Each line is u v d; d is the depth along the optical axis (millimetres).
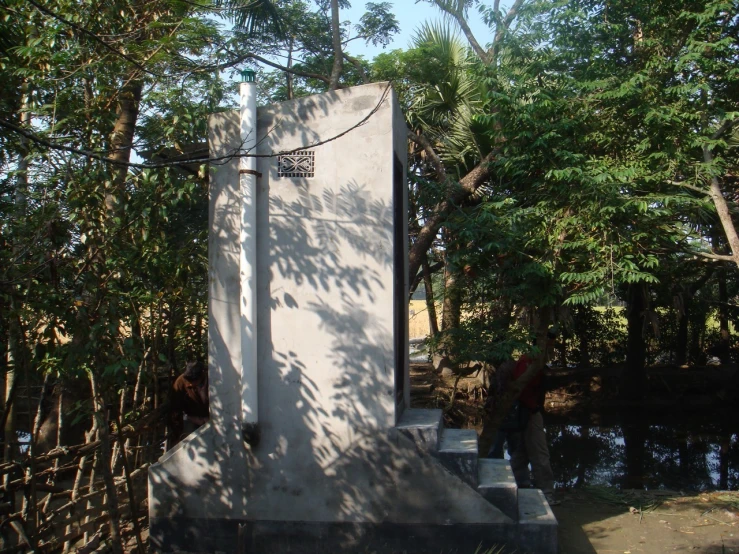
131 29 5898
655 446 12289
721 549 5699
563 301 7762
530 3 8062
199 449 5348
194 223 6820
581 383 17047
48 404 7836
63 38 5398
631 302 15898
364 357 5254
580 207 7250
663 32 7770
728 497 7293
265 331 5328
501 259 8000
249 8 8742
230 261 5434
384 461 5199
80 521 5141
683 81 7703
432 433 5211
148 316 6117
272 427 5289
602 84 7469
